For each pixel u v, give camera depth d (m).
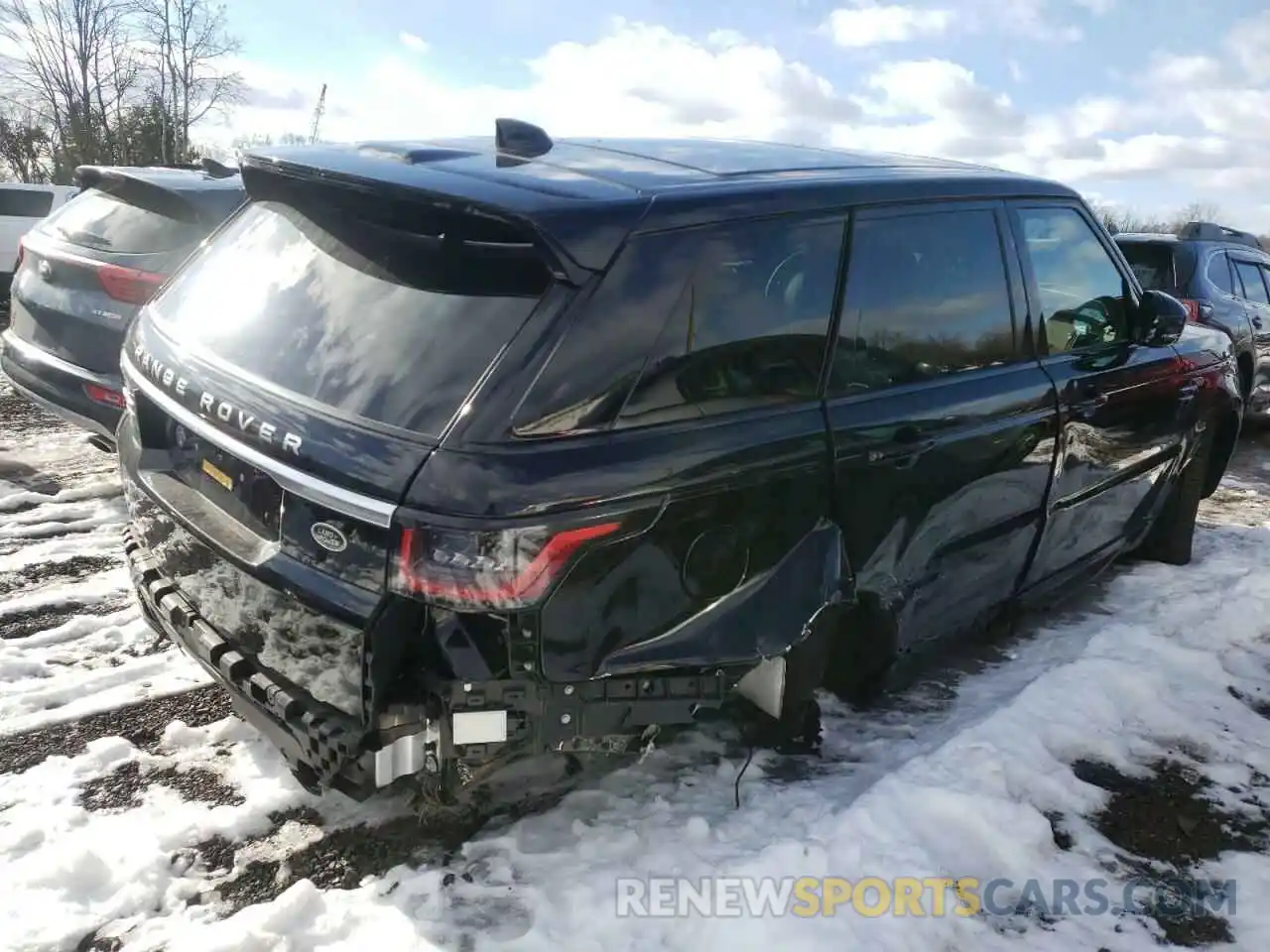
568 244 2.33
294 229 2.86
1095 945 2.56
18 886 2.56
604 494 2.28
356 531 2.27
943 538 3.29
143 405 2.98
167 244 5.02
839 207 2.94
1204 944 2.60
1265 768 3.39
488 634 2.30
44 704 3.41
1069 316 3.92
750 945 2.41
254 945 2.40
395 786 3.00
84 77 30.23
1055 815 3.07
